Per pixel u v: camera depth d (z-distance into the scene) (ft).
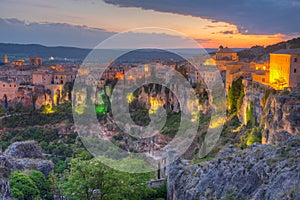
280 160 79.46
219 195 86.84
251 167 84.99
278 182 71.56
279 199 66.18
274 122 171.42
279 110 169.89
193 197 94.22
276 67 266.98
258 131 205.05
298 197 63.82
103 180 106.63
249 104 251.60
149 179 122.93
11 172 132.57
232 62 367.86
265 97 226.79
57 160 247.29
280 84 237.86
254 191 78.48
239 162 91.45
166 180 123.65
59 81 571.69
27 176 127.65
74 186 106.63
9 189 111.96
